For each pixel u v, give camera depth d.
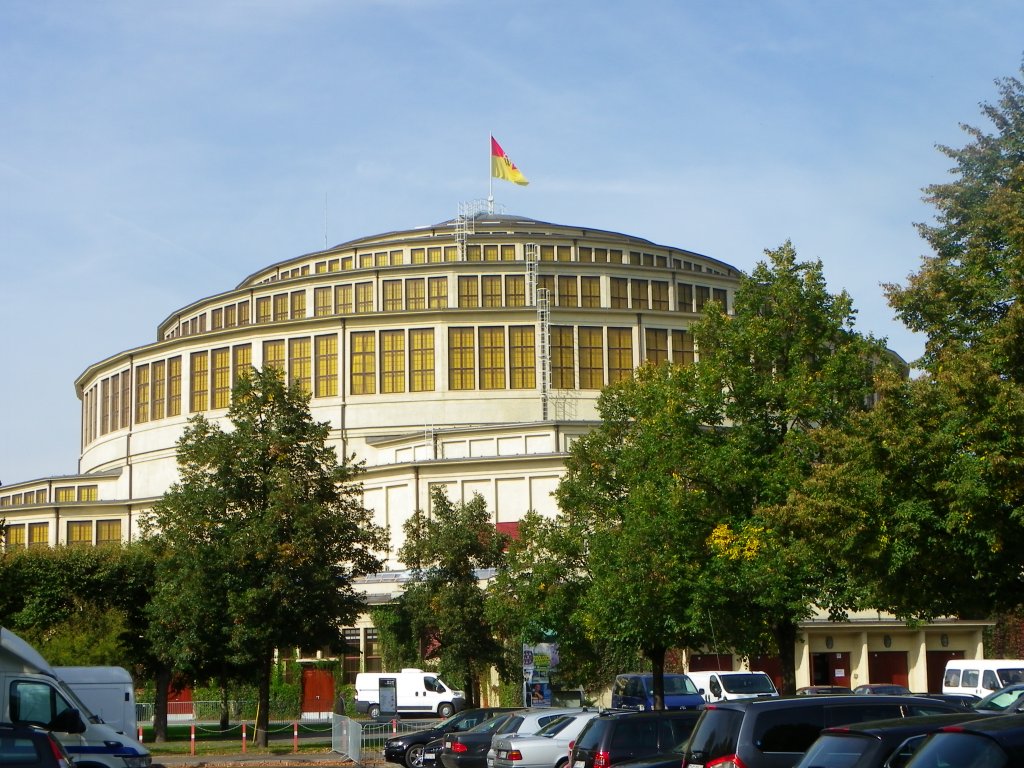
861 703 19.45
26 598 56.94
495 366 88.94
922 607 29.41
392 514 83.06
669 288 96.62
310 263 105.00
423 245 100.56
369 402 88.94
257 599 47.75
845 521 28.56
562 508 45.69
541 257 99.56
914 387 28.88
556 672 52.44
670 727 24.45
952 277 30.20
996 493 26.11
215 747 50.53
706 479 36.16
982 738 13.47
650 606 37.97
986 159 32.47
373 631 72.88
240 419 51.56
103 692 36.41
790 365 36.66
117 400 100.12
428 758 36.81
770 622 36.34
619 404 45.41
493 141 109.69
